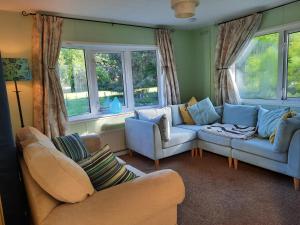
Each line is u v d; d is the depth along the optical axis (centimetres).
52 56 313
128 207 128
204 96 474
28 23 303
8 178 133
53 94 319
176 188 148
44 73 307
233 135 314
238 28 375
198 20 392
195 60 480
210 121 393
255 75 386
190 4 220
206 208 221
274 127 285
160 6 301
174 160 357
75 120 353
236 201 231
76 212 117
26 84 309
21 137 186
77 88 362
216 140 334
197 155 375
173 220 157
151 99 441
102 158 162
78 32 342
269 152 266
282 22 331
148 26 410
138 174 195
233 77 409
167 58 429
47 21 307
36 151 136
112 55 391
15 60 262
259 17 351
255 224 195
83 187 123
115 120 391
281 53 343
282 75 346
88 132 367
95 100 378
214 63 433
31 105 315
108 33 370
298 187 245
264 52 368
